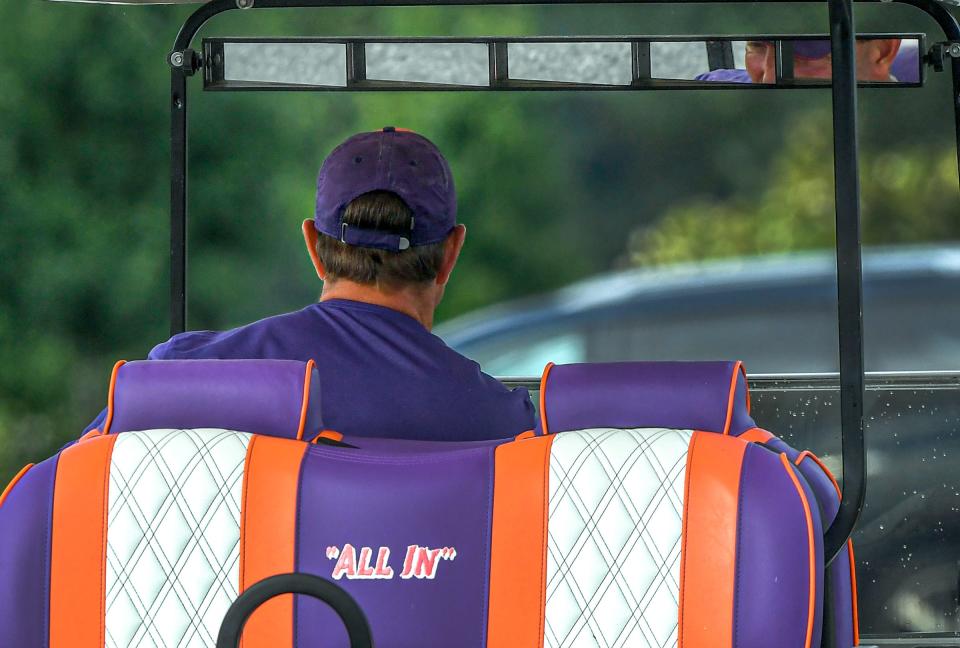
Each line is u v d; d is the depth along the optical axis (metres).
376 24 44.97
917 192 53.53
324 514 7.72
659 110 54.75
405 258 10.02
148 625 7.68
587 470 7.61
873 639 11.69
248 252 41.62
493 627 7.65
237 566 7.69
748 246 53.97
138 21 40.38
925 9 12.06
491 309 48.78
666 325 31.39
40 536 7.71
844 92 8.34
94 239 39.28
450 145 47.69
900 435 11.73
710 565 7.49
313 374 8.08
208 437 7.80
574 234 52.25
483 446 8.04
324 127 42.69
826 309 31.78
